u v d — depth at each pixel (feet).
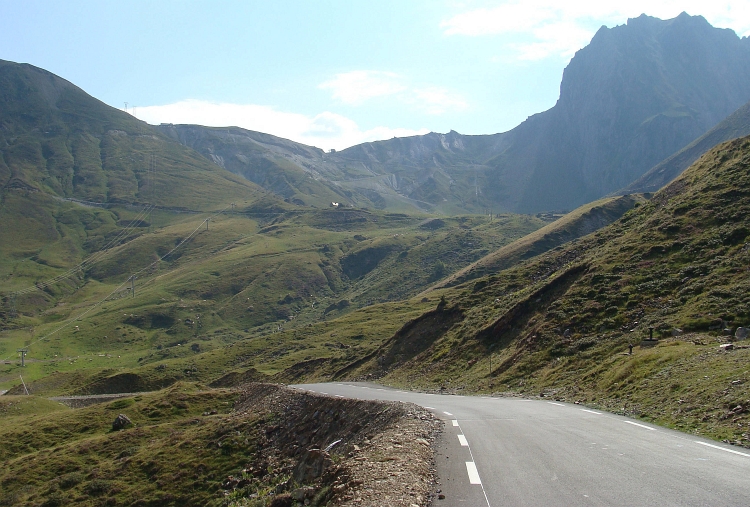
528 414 65.51
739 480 33.19
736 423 48.70
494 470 37.37
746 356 67.10
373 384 168.04
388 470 38.14
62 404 269.85
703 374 65.77
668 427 53.47
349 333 356.38
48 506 109.40
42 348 601.21
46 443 159.33
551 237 489.67
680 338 92.07
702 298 105.91
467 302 203.31
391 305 430.20
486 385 119.96
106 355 583.58
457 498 31.42
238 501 77.66
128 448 132.46
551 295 148.05
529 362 119.44
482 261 503.61
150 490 104.78
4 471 135.33
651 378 74.43
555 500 30.30
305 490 44.34
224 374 358.02
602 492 31.48
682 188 179.11
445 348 172.04
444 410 71.46
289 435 103.50
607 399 75.82
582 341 113.80
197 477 104.47
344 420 86.74
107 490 109.19
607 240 193.88
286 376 276.41
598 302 127.44
